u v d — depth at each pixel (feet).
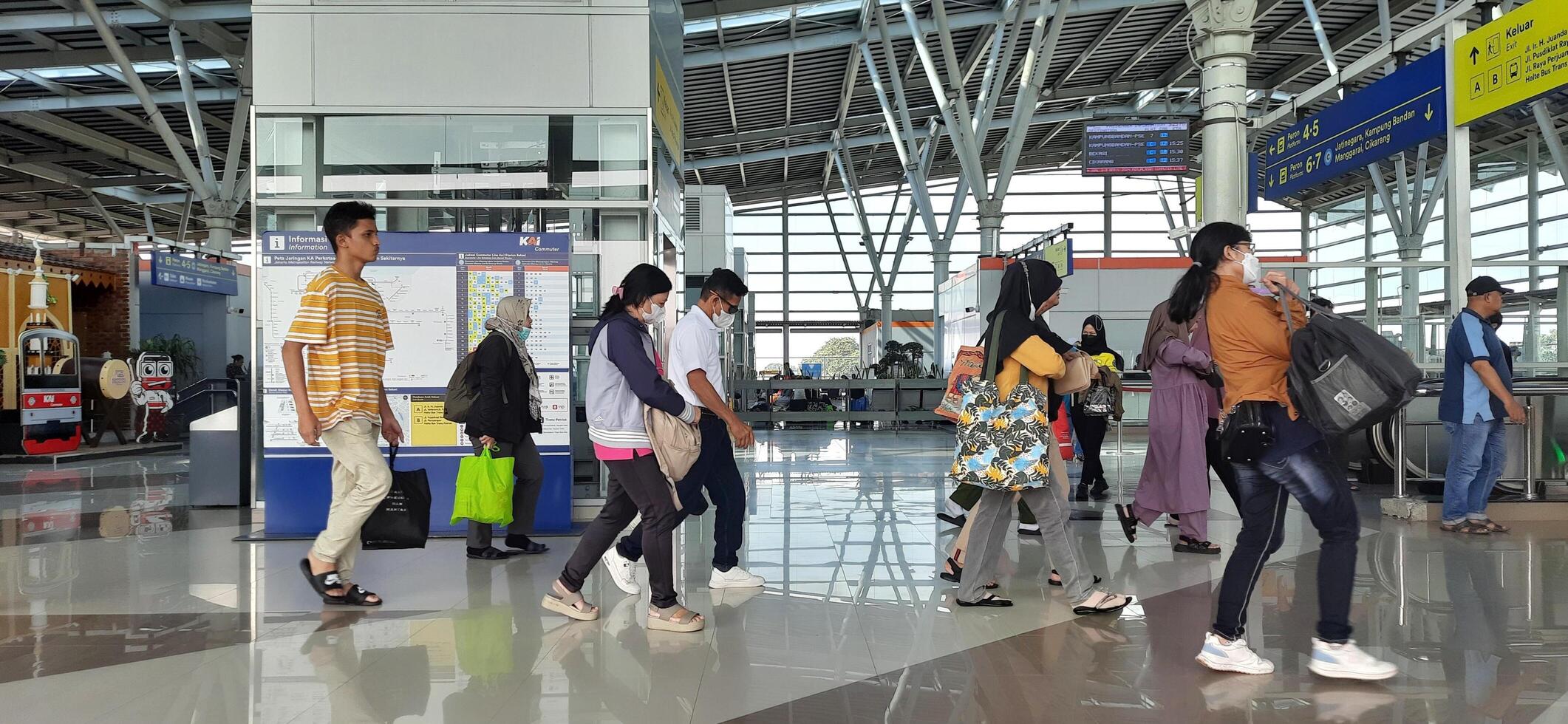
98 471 39.96
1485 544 19.04
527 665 11.58
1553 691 10.27
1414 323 28.63
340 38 22.54
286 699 10.39
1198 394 18.88
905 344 85.15
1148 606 14.47
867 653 12.04
